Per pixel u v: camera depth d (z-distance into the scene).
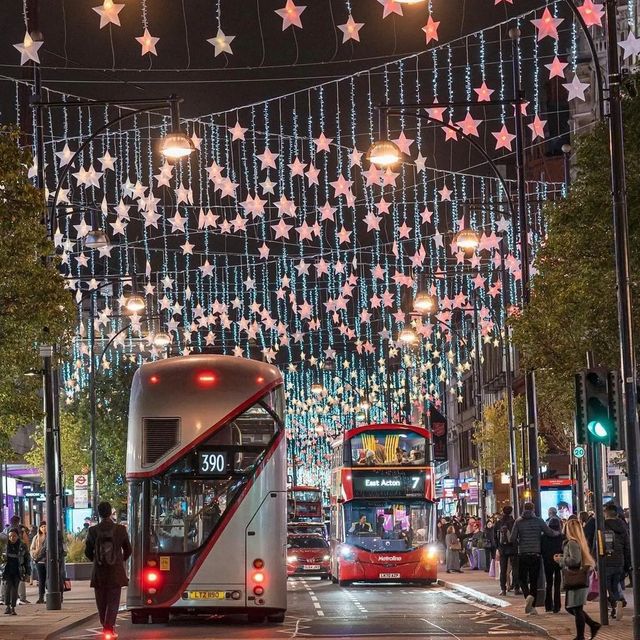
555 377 37.06
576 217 31.30
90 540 26.05
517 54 40.28
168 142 32.56
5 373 32.88
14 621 34.78
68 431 86.69
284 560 29.55
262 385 29.70
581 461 58.34
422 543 53.34
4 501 86.06
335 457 58.03
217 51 21.38
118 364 91.69
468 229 42.72
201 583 29.17
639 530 24.23
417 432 54.22
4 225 30.11
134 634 30.39
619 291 25.05
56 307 31.81
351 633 29.89
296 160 33.56
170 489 29.28
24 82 39.19
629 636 25.56
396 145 31.78
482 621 33.50
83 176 36.03
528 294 39.41
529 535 33.22
